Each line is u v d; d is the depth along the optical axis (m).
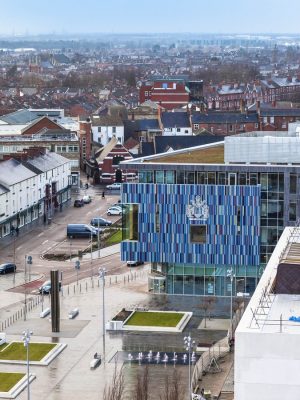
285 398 89.25
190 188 190.00
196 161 197.38
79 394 138.62
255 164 189.88
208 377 140.75
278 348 88.88
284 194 188.38
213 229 190.62
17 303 186.50
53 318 167.12
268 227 189.62
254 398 89.69
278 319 94.81
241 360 89.56
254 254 190.12
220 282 193.12
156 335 165.38
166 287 194.38
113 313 179.12
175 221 191.38
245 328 91.25
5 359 152.38
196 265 193.00
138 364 150.50
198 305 184.75
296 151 188.75
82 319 175.75
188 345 137.38
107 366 150.25
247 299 187.75
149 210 191.88
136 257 193.62
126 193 191.88
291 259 113.44
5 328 169.50
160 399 130.38
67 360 153.38
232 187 188.75
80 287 198.88
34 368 149.38
